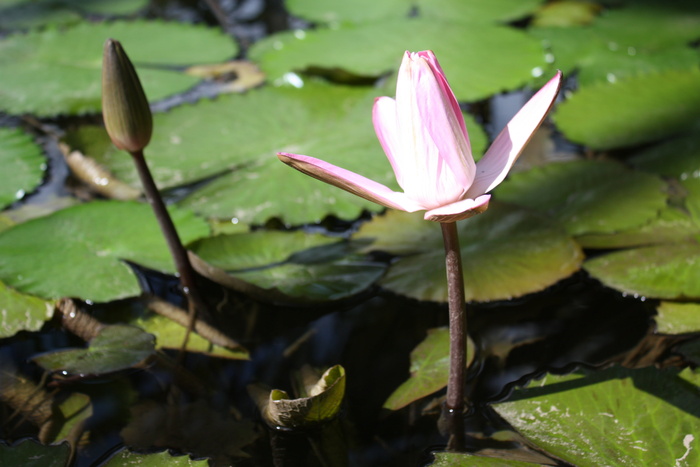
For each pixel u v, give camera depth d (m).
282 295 1.16
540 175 1.26
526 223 1.20
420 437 1.08
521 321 1.15
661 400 1.07
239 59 1.57
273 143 1.31
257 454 1.07
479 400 1.10
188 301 1.17
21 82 1.41
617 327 1.14
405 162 1.02
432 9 1.67
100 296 1.16
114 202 1.24
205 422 1.09
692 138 1.28
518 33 1.50
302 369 1.12
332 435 1.08
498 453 1.06
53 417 1.09
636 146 1.29
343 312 1.16
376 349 1.13
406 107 1.01
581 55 1.44
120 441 1.08
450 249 1.03
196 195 1.25
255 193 1.25
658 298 1.14
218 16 1.82
